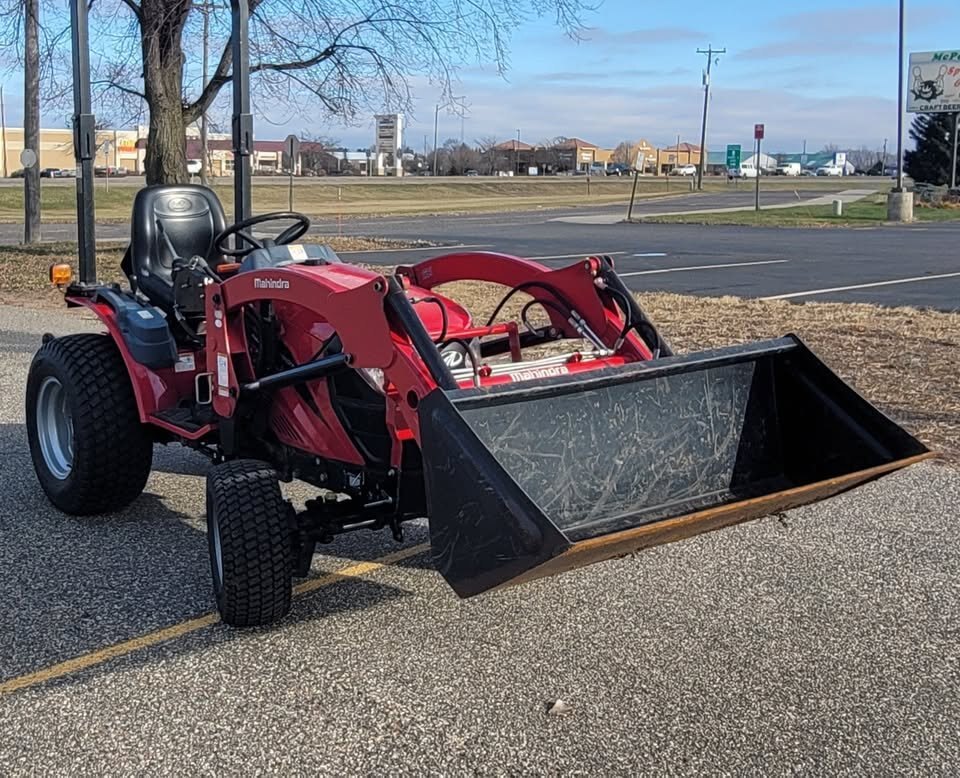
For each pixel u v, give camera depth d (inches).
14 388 354.3
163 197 233.6
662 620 175.3
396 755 134.4
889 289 641.0
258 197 2113.7
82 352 219.8
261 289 175.5
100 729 139.8
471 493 132.7
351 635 168.9
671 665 159.5
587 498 158.4
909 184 2362.2
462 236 1125.7
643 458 164.4
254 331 192.2
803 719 144.2
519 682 153.9
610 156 5462.6
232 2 252.8
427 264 217.0
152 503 238.2
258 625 171.6
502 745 137.0
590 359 182.7
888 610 179.6
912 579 193.2
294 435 186.4
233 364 185.6
